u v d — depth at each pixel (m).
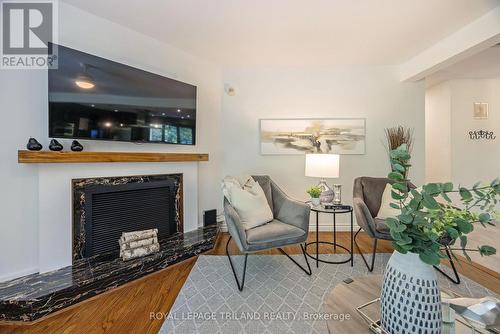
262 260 2.26
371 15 1.99
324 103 3.08
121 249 1.96
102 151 2.07
